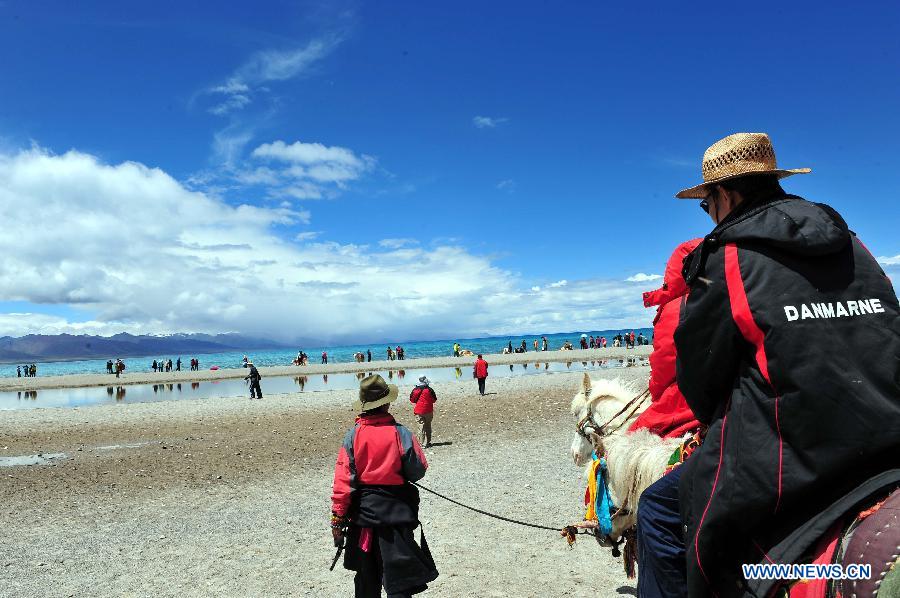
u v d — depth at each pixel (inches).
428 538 300.7
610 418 176.1
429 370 2400.3
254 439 712.4
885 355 76.6
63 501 434.6
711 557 82.9
